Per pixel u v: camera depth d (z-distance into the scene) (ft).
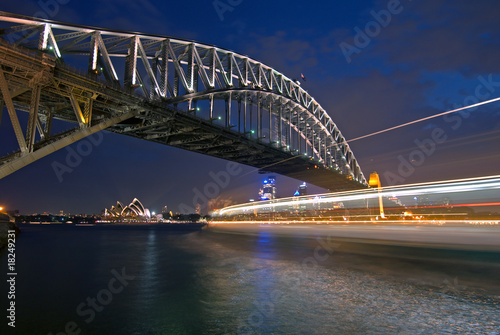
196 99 152.05
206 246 92.63
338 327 23.85
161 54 143.84
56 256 77.71
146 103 121.19
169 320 26.45
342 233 73.61
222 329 24.20
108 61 109.81
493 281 35.78
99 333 24.35
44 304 32.27
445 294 31.50
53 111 115.14
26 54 82.23
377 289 33.94
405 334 22.39
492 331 22.63
